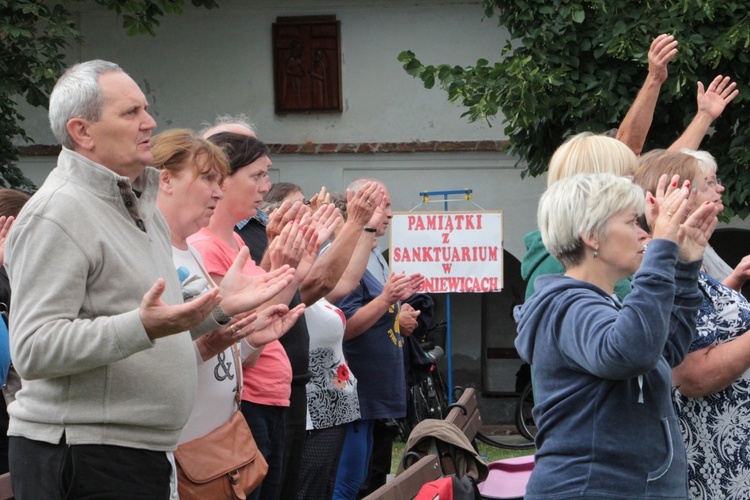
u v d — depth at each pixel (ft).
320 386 17.54
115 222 10.65
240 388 13.00
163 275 11.07
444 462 16.52
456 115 44.91
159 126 45.57
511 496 16.33
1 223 16.07
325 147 44.93
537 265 13.88
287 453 15.71
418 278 20.13
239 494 12.25
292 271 11.89
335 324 17.71
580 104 34.65
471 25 44.78
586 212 10.93
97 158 10.72
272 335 12.73
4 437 15.80
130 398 10.43
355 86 45.27
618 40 33.17
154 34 42.04
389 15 44.98
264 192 14.84
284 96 45.34
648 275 10.10
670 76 33.35
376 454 23.00
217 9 45.24
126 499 10.39
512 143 36.58
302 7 45.11
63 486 10.24
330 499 17.94
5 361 14.94
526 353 11.12
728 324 12.17
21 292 10.09
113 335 9.70
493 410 51.96
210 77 45.44
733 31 32.86
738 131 35.04
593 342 10.16
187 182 12.82
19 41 38.27
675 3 33.81
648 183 13.04
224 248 14.30
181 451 12.05
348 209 16.87
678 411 12.49
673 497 10.55
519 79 33.81
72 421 10.25
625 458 10.39
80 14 45.16
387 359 20.39
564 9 33.53
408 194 45.27
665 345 10.91
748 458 12.21
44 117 44.98
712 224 10.87
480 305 52.49
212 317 11.48
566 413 10.62
